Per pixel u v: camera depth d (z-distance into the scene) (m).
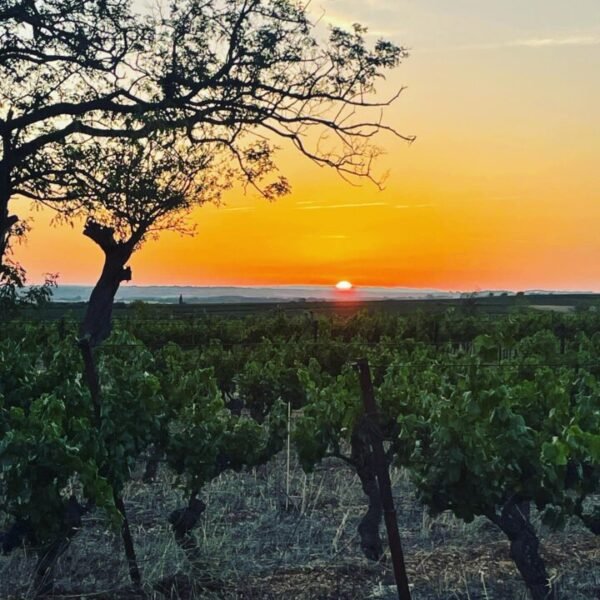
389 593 4.73
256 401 9.39
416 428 5.12
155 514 6.23
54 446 4.30
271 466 7.70
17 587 4.64
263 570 5.07
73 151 13.71
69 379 5.79
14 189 14.50
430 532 5.87
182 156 14.44
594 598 4.70
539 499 4.62
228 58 14.67
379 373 8.39
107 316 13.51
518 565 4.66
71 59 14.15
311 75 15.07
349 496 6.75
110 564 5.07
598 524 4.79
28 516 4.53
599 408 5.25
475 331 18.33
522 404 5.41
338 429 5.89
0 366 5.95
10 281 13.05
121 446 4.87
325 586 4.82
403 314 20.06
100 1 14.08
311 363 9.50
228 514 6.24
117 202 13.87
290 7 14.77
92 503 4.80
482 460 4.52
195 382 6.00
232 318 19.14
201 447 5.36
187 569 4.96
